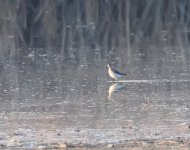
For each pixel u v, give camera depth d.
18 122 16.44
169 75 23.34
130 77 23.09
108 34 36.91
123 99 19.22
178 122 16.23
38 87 21.39
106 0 41.16
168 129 15.55
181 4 41.41
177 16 41.44
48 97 19.69
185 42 33.62
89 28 38.59
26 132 15.45
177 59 27.56
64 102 18.89
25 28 38.28
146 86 21.28
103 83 22.03
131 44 33.34
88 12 40.31
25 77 23.41
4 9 39.69
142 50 30.95
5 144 14.40
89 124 16.17
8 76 23.69
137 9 41.25
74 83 22.06
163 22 40.91
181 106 18.08
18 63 27.02
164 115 17.02
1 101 19.14
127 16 38.53
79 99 19.31
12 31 37.44
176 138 14.68
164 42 33.88
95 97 19.59
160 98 19.22
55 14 39.97
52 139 14.78
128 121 16.42
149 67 25.42
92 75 23.69
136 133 15.20
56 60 27.88
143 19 40.78
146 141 14.41
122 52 30.34
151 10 41.19
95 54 29.78
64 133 15.30
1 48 31.98
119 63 26.72
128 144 14.14
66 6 41.06
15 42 34.09
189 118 16.64
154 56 28.70
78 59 28.12
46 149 13.88
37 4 40.31
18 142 14.54
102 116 17.03
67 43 33.88
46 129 15.72
